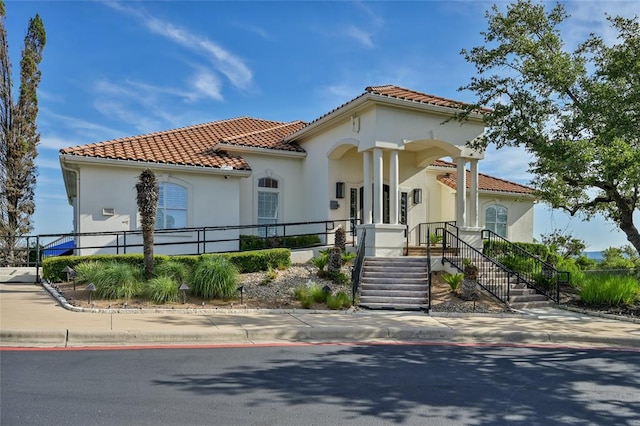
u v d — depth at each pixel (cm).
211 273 1195
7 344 771
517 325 1068
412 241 2038
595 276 1548
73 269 1316
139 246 1575
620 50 1367
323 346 855
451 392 608
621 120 1266
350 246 1734
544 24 1435
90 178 1645
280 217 2014
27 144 2277
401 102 1555
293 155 2019
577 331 1017
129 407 513
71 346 778
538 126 1454
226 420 487
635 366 776
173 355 744
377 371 695
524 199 2500
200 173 1797
